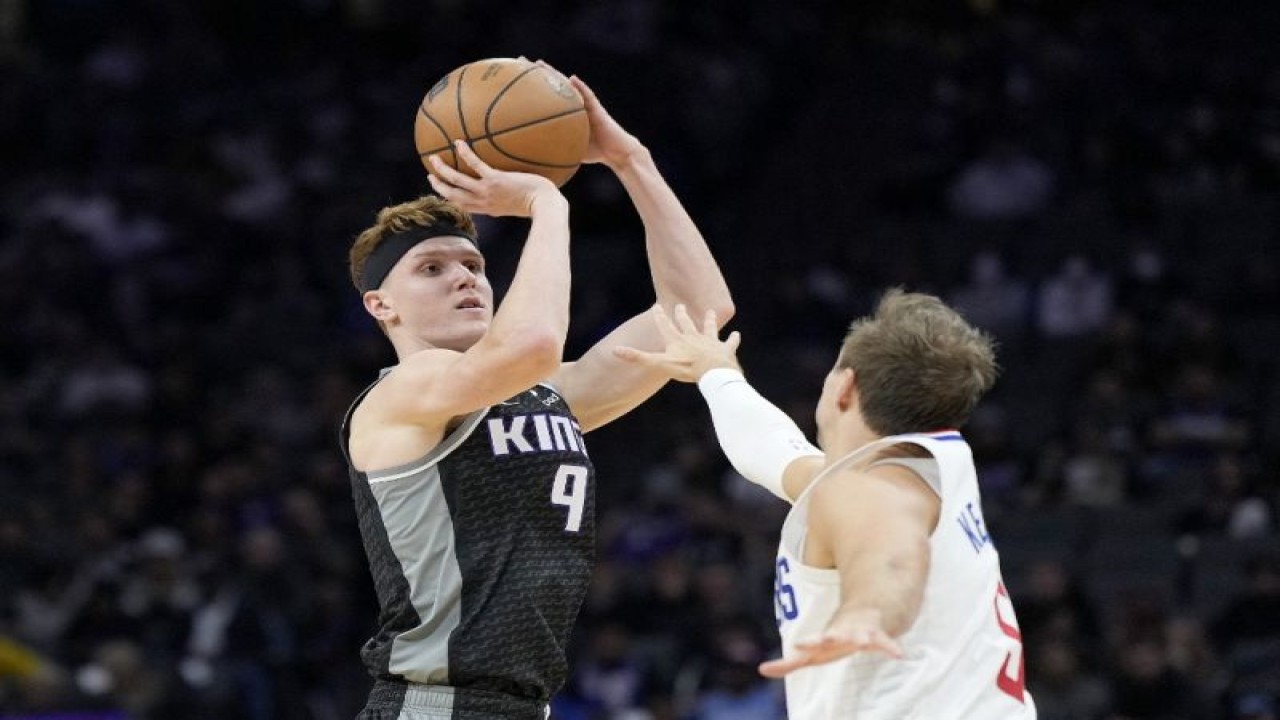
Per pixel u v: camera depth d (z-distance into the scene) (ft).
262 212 139.85
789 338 123.13
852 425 29.32
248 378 123.24
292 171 144.15
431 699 32.32
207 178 142.72
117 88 152.46
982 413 106.32
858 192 138.00
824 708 28.35
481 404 31.50
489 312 34.73
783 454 30.96
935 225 131.64
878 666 27.81
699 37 152.35
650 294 125.49
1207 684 79.66
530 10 155.74
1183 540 92.89
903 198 136.36
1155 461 101.86
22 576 100.01
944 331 29.01
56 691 82.12
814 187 139.33
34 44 157.28
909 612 25.91
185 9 159.94
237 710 86.89
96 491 111.65
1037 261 126.72
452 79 34.35
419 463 32.53
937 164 136.87
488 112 33.50
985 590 28.35
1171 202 128.88
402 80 153.17
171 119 150.20
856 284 127.03
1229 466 96.32
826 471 28.17
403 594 32.65
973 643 27.99
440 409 31.58
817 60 151.12
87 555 102.01
